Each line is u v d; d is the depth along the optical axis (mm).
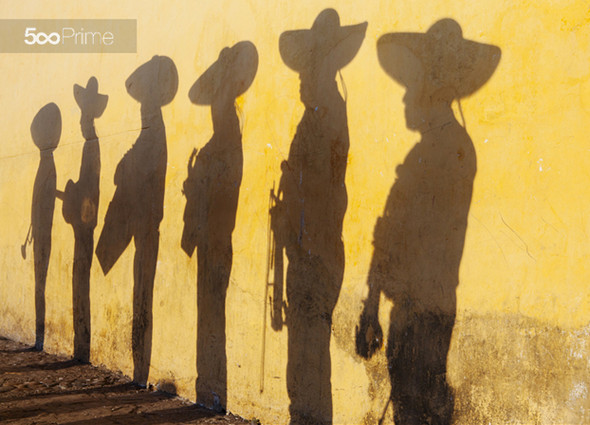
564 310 2922
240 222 4773
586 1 2895
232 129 4883
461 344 3314
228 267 4855
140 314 5844
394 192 3695
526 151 3092
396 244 3670
